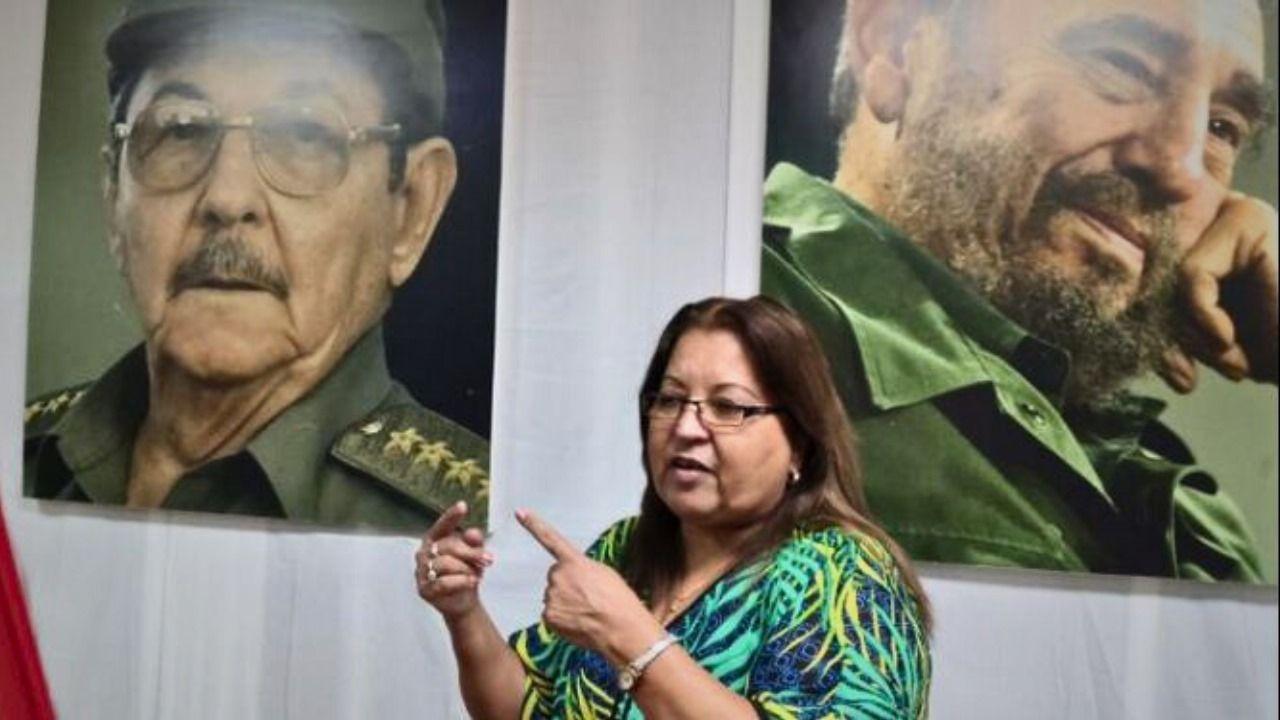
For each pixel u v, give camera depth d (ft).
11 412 6.46
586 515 5.89
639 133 5.86
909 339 5.42
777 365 3.76
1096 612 5.42
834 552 3.60
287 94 6.06
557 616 3.47
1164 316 5.21
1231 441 5.16
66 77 6.31
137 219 6.21
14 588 6.39
